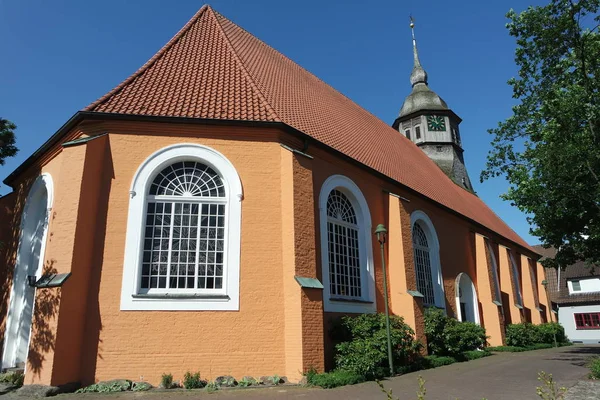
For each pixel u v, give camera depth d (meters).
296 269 11.73
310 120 16.78
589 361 16.06
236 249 11.79
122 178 11.83
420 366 14.15
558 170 14.20
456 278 21.84
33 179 14.89
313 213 12.77
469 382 11.23
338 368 12.02
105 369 10.38
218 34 17.78
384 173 18.34
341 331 12.92
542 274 34.81
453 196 26.59
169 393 9.73
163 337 10.78
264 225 12.20
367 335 12.95
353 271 15.28
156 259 11.58
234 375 10.84
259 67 18.44
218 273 11.75
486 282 23.39
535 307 29.64
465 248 23.73
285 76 20.25
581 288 40.84
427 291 19.48
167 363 10.62
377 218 16.91
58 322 9.98
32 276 13.30
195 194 12.26
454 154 32.66
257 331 11.30
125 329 10.70
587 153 13.70
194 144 12.37
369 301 15.17
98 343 10.52
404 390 10.04
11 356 13.01
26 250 14.05
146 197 11.86
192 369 10.68
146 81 13.97
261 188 12.49
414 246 19.27
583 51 14.52
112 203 11.60
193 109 12.88
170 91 13.65
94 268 11.05
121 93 13.13
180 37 17.02
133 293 10.96
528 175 15.29
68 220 10.95
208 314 11.14
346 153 16.45
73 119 12.17
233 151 12.62
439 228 21.61
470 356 17.64
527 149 15.83
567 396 8.92
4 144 15.08
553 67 15.53
